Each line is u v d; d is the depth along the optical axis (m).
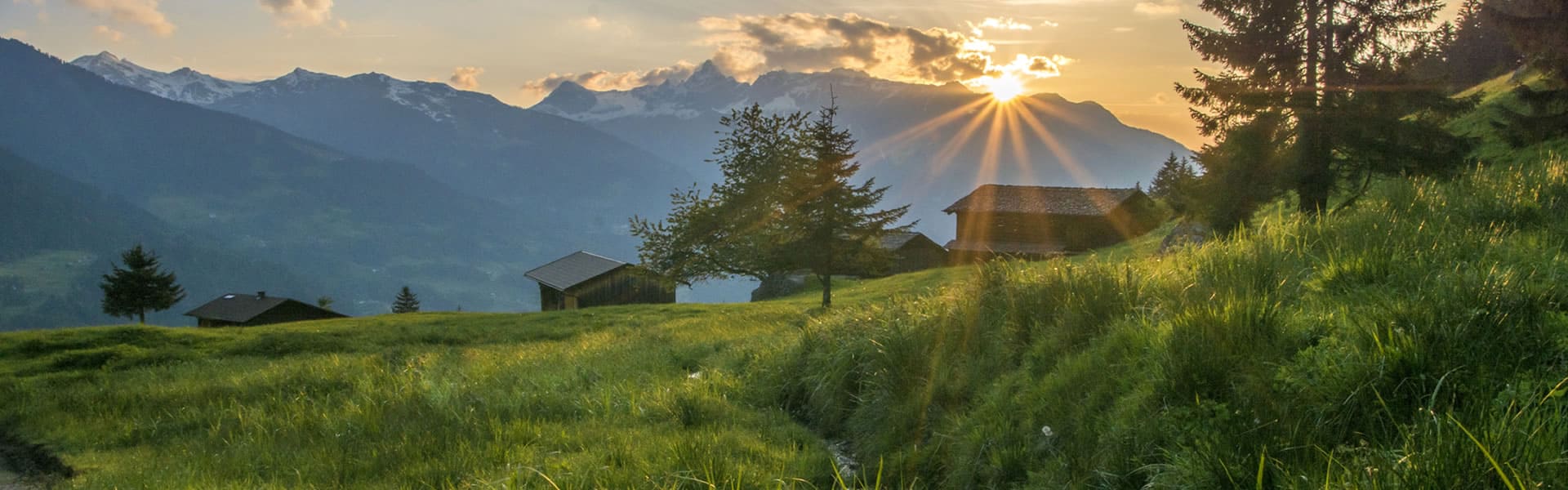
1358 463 3.77
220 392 13.20
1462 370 4.40
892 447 7.19
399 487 6.82
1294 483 3.88
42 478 9.06
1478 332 4.71
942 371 7.87
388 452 7.88
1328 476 3.63
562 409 9.58
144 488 7.56
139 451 9.63
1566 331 4.53
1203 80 27.47
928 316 9.41
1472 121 43.34
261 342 26.84
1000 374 7.43
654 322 32.03
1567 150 26.23
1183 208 30.05
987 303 9.17
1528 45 28.36
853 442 8.01
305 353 25.83
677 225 36.72
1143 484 4.79
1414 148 24.69
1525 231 7.17
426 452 7.82
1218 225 26.81
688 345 16.70
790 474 6.61
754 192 33.22
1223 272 7.52
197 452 8.91
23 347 24.38
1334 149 25.80
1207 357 5.35
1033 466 5.60
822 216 31.47
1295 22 25.36
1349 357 4.74
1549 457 3.42
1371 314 5.32
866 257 32.28
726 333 19.67
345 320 42.03
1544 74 30.11
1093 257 9.48
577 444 7.86
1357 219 8.45
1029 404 6.34
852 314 11.39
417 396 10.33
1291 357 5.25
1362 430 4.34
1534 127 29.05
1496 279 5.20
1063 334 7.25
